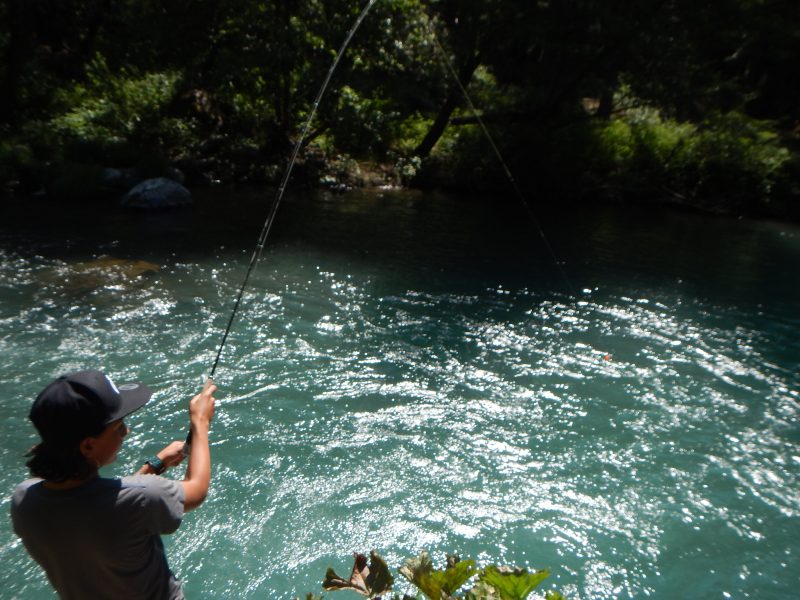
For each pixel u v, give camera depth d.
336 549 4.42
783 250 13.77
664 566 4.43
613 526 4.77
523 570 1.88
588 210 16.77
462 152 18.19
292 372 6.80
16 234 10.66
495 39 17.25
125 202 12.84
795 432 6.21
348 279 9.82
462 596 1.97
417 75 16.05
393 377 6.84
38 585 3.98
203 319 7.93
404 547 4.47
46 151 14.11
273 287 9.23
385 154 17.69
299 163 16.66
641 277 11.12
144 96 16.23
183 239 11.12
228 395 6.25
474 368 7.18
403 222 13.70
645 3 16.77
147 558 1.97
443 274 10.44
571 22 16.97
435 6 16.86
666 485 5.29
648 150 18.75
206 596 3.98
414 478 5.20
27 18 15.73
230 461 5.25
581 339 8.20
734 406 6.66
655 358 7.75
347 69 15.20
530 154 18.14
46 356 6.73
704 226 15.82
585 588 4.21
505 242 12.77
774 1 18.36
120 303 8.22
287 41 14.96
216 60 15.80
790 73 25.39
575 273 11.05
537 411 6.33
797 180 18.23
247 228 12.15
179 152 15.86
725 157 18.19
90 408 1.84
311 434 5.70
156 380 6.43
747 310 9.70
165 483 1.97
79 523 1.84
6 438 5.36
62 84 17.14
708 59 20.52
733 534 4.76
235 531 4.51
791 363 7.83
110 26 20.19
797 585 4.32
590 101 25.53
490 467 5.39
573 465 5.49
